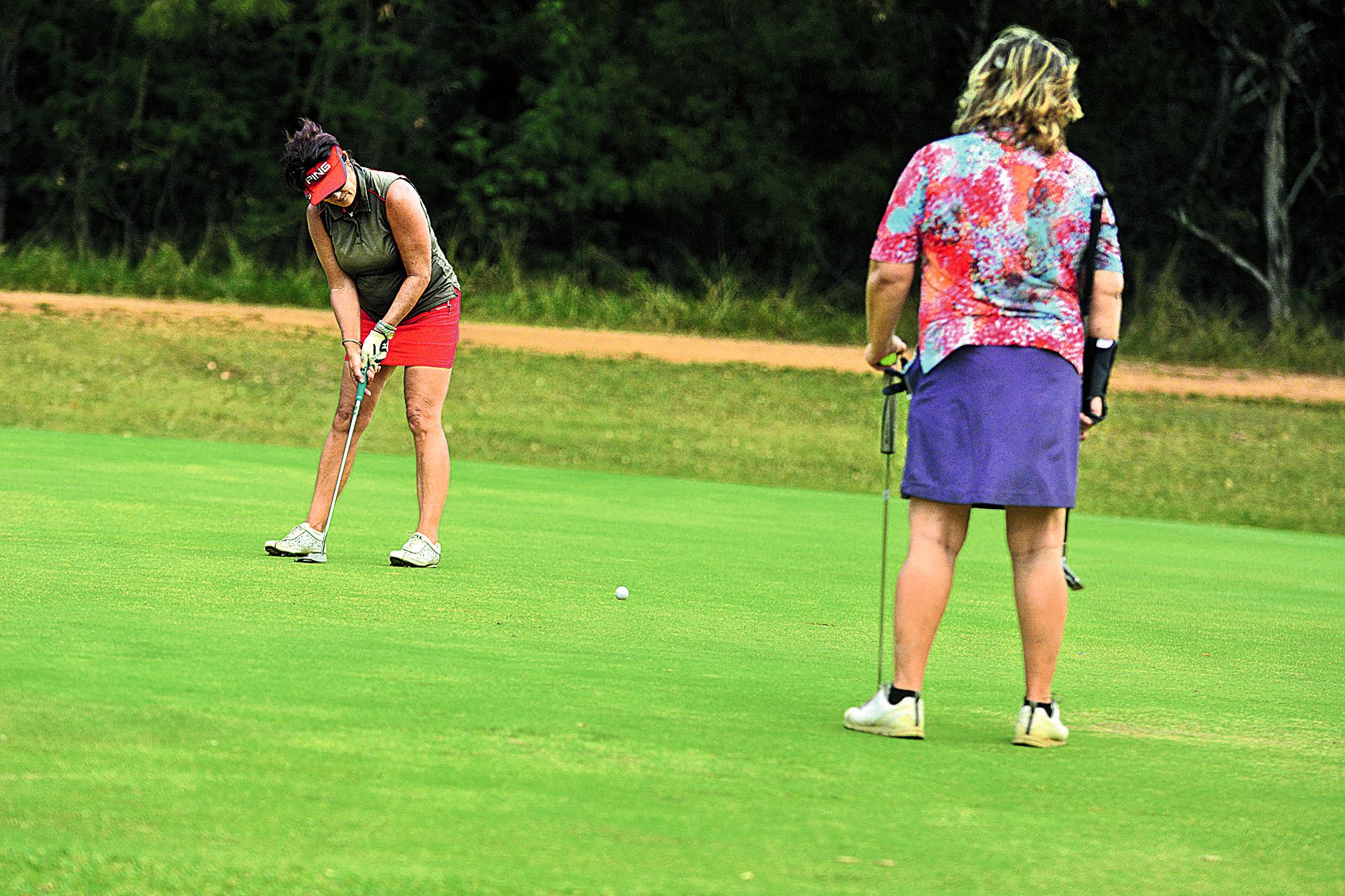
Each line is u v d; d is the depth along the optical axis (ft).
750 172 316.40
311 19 321.11
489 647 41.96
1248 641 53.47
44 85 329.11
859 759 31.81
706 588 57.88
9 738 28.96
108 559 54.19
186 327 203.21
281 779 27.30
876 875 24.02
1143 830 27.68
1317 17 319.88
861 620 52.16
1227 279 339.16
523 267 309.42
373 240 58.70
